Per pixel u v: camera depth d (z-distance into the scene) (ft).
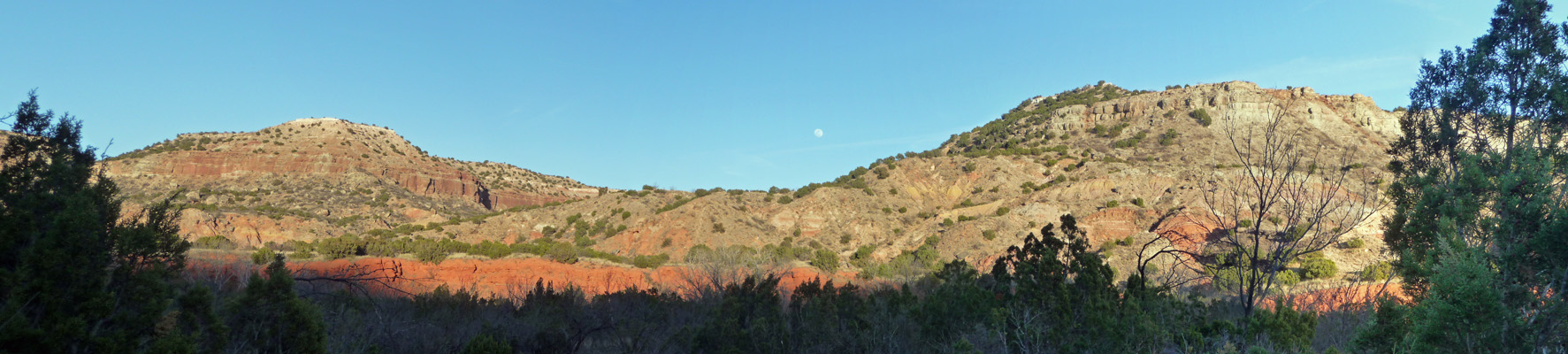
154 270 34.09
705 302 97.81
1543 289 36.42
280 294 39.11
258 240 236.84
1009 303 49.08
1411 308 39.93
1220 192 138.51
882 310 61.67
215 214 238.68
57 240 30.86
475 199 437.99
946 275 70.90
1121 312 45.42
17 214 31.01
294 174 379.96
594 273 172.65
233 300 38.75
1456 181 52.01
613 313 77.56
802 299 77.51
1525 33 63.52
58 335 28.71
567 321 72.13
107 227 34.27
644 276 172.96
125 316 32.27
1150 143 336.29
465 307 84.17
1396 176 66.95
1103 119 404.36
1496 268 38.24
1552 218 37.88
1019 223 221.46
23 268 29.40
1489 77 64.08
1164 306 49.19
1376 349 40.34
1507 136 60.49
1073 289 48.55
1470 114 63.93
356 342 50.29
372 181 388.16
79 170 34.19
